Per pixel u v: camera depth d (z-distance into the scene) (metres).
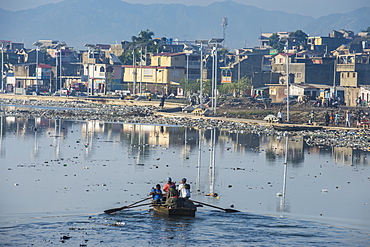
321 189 81.12
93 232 55.78
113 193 74.56
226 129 167.12
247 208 67.94
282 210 67.38
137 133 151.00
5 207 65.44
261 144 131.75
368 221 63.09
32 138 134.00
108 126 170.88
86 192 74.75
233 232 56.72
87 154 109.56
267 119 180.62
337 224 61.41
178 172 92.12
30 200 69.25
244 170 95.56
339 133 153.50
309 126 162.25
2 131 147.88
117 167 95.31
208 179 86.62
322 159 109.81
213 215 63.25
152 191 65.06
